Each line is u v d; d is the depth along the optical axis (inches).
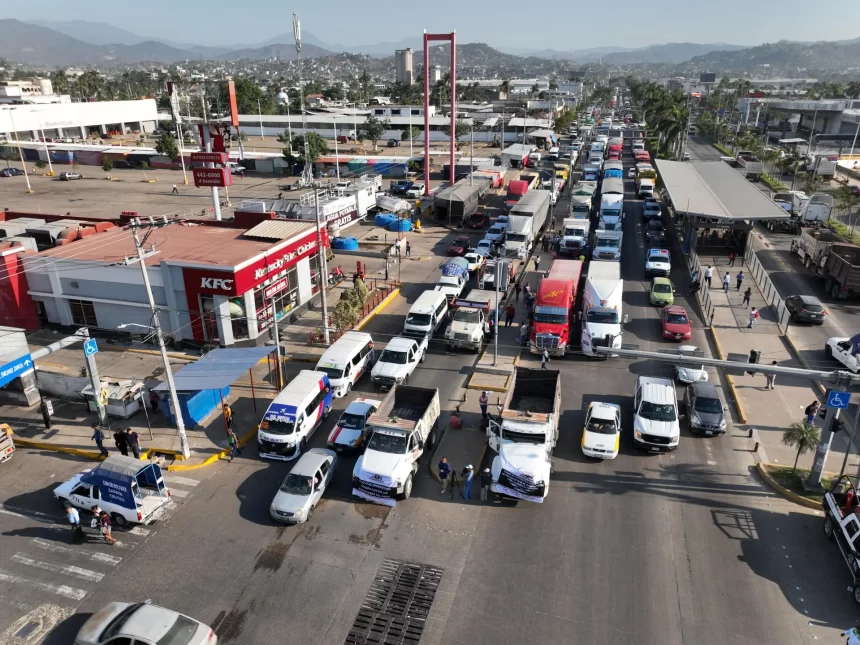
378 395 1162.6
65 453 992.2
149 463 815.7
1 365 1020.5
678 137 4234.7
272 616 660.1
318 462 871.1
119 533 798.5
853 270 1521.9
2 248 1407.5
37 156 4281.5
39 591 700.0
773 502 849.5
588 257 1990.7
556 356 1315.2
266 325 1402.6
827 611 665.0
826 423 819.4
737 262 1935.3
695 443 994.7
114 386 1112.2
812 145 4500.5
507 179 3398.1
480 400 1039.0
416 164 3619.6
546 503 850.8
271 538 784.9
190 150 4274.1
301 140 3708.2
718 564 732.0
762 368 790.5
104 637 597.6
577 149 4195.4
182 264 1293.1
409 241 2242.9
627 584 700.7
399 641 627.2
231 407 1118.4
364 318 1499.8
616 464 941.8
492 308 1453.0
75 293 1405.0
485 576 715.4
